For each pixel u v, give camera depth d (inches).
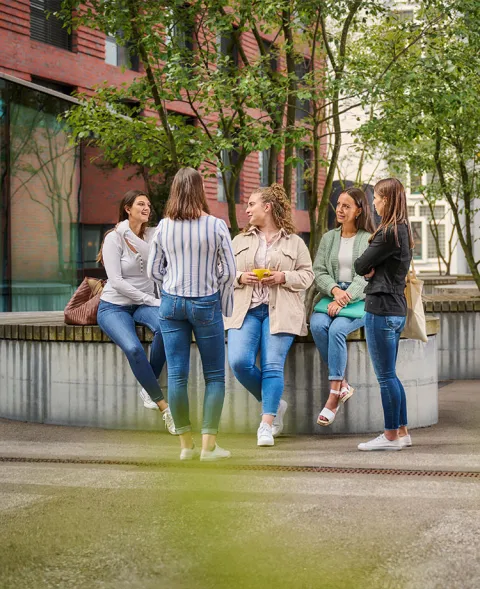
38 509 230.4
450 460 293.0
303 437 345.7
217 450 294.5
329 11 446.6
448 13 454.9
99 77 901.8
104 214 788.6
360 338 352.5
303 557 185.9
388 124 449.4
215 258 289.1
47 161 713.0
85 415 375.6
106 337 370.3
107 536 204.2
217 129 484.1
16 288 678.5
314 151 467.2
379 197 306.7
